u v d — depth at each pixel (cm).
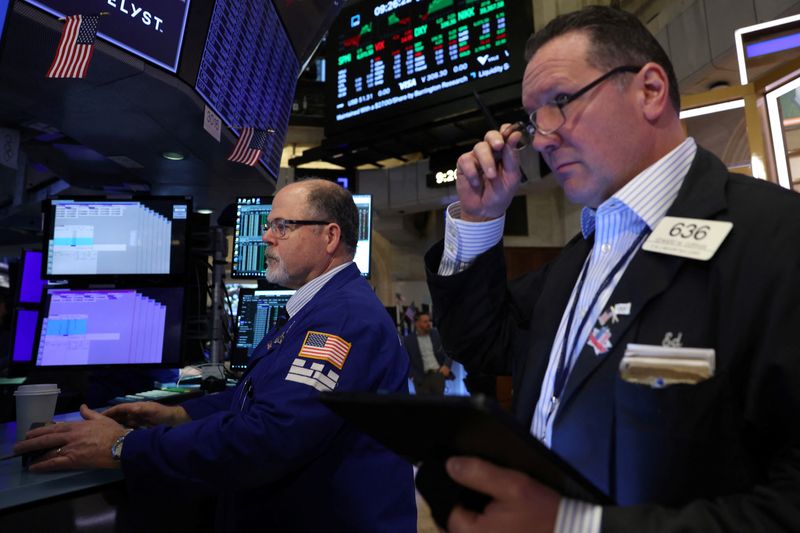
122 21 189
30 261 234
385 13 662
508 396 568
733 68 445
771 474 50
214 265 264
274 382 115
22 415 135
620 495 52
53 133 257
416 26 633
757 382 52
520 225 815
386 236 914
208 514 154
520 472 47
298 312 136
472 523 47
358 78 675
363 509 118
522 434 38
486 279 92
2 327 264
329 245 149
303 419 108
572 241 92
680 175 69
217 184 320
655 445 50
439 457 51
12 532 100
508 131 82
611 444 59
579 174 72
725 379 50
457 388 624
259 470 107
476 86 580
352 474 120
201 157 278
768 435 53
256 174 305
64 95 212
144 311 201
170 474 104
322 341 118
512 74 560
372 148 712
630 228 73
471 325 92
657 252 63
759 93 224
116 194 335
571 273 84
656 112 69
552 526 44
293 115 892
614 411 59
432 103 609
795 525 43
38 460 109
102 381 202
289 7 298
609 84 68
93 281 208
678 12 507
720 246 59
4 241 459
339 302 128
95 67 192
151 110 227
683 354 52
